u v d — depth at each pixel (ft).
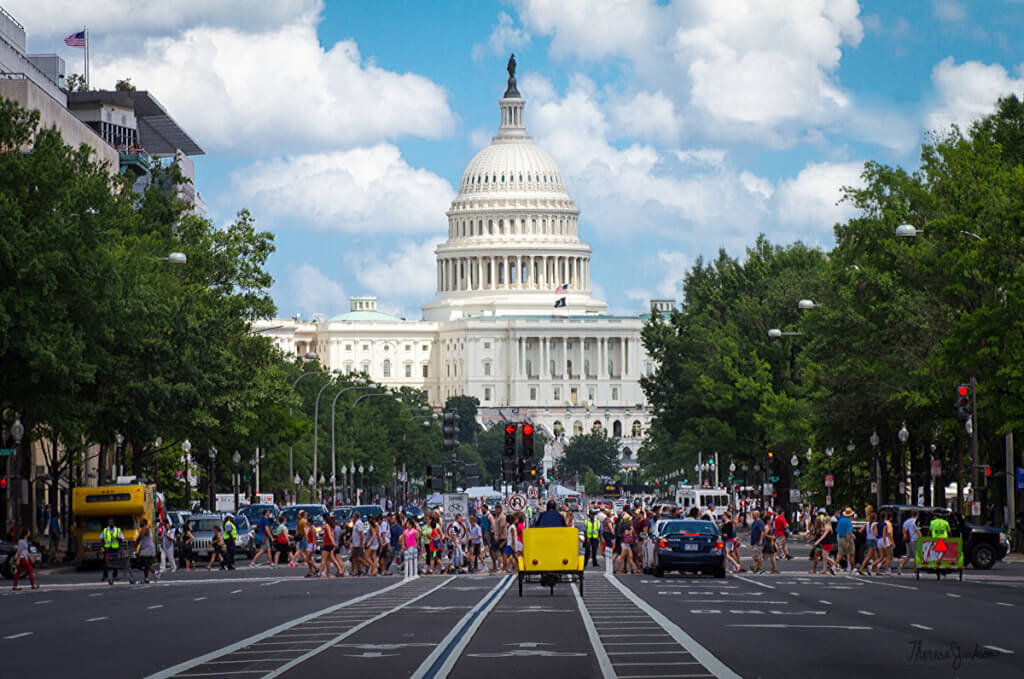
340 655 90.63
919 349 256.93
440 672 80.38
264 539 277.64
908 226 218.59
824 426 294.87
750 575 202.39
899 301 258.16
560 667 83.10
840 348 279.08
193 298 280.51
